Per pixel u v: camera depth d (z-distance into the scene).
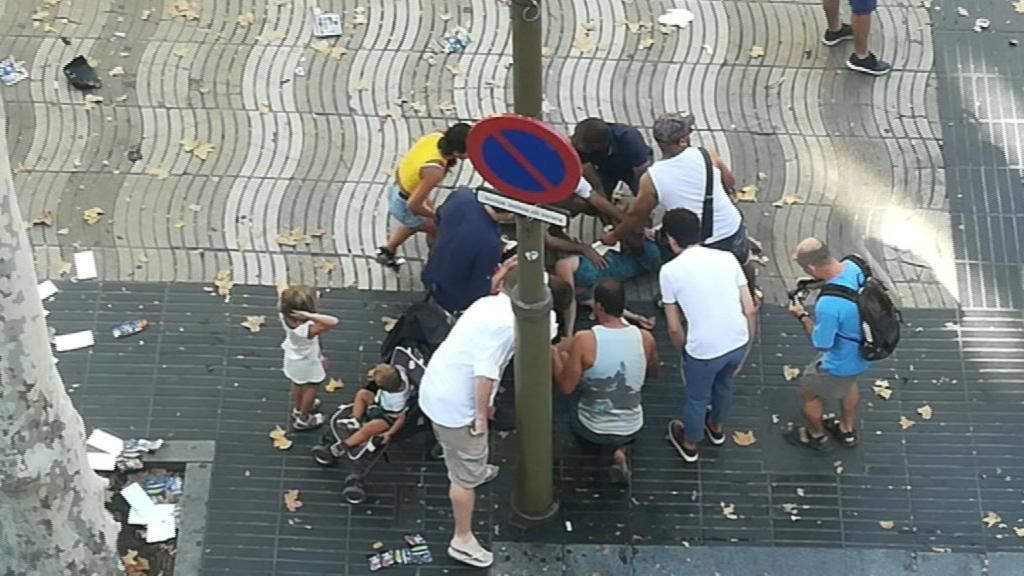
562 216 6.79
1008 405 9.33
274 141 10.52
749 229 10.16
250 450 9.00
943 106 10.89
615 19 11.30
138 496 8.79
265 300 9.70
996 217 10.27
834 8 11.03
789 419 9.23
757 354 9.53
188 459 8.94
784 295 9.84
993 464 9.06
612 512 8.81
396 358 8.53
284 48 11.03
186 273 9.80
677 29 11.27
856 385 9.33
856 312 8.26
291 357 8.62
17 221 6.24
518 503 8.66
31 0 11.23
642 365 8.38
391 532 8.70
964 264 10.02
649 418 9.23
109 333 9.48
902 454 9.09
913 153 10.61
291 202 10.20
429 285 8.95
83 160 10.36
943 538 8.74
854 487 8.95
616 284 8.29
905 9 11.48
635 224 9.23
